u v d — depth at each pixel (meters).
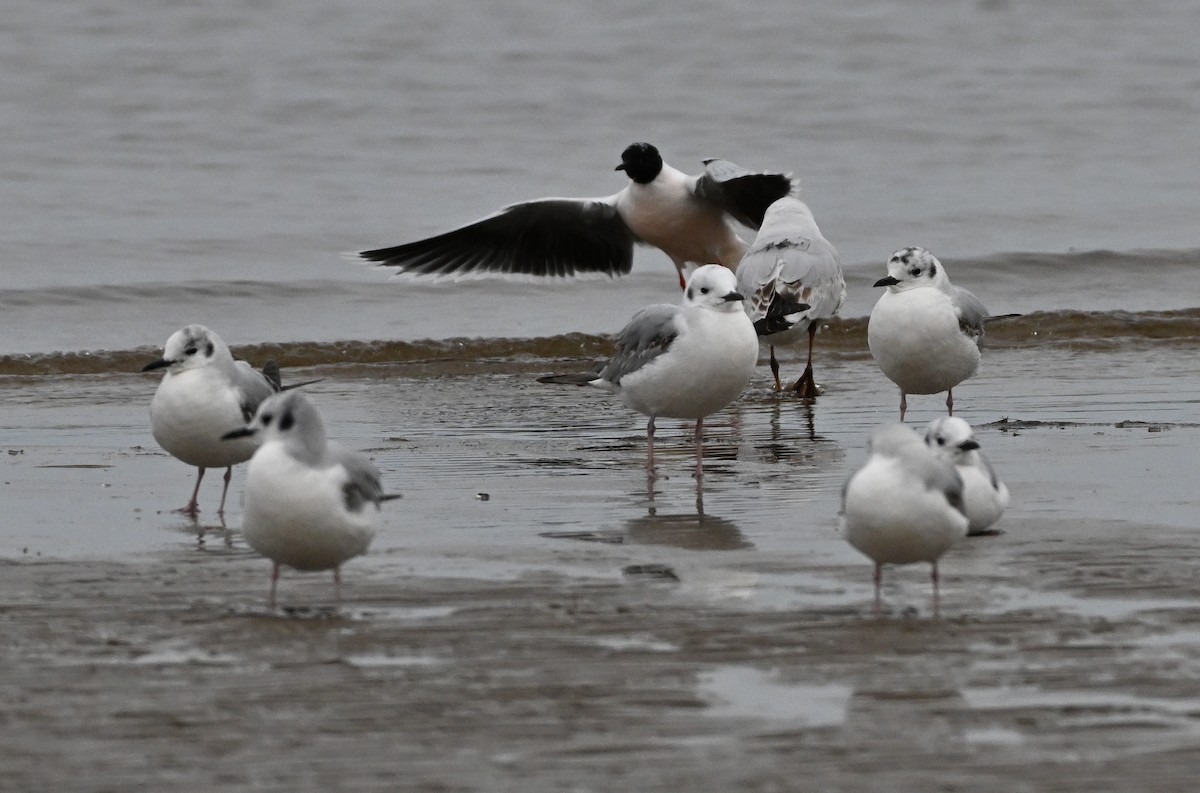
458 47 44.91
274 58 43.06
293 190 32.53
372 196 32.28
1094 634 8.73
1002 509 10.99
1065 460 13.74
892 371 14.80
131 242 27.94
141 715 7.57
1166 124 40.06
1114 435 14.98
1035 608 9.24
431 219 30.41
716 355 12.63
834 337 22.50
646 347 12.88
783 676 8.07
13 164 33.78
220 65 42.25
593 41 46.03
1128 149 37.66
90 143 35.72
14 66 41.09
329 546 9.11
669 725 7.43
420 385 19.28
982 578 9.90
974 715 7.53
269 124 37.94
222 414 11.86
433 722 7.48
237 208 30.86
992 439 14.82
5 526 11.68
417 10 48.09
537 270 21.19
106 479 13.56
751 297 17.22
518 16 48.16
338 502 8.99
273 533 9.05
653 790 6.71
